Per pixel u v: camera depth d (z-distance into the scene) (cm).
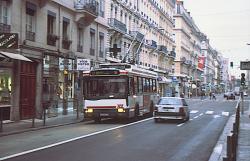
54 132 2028
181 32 11106
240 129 2170
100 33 4169
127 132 2059
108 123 2641
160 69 7956
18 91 2589
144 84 3095
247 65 2820
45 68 2950
